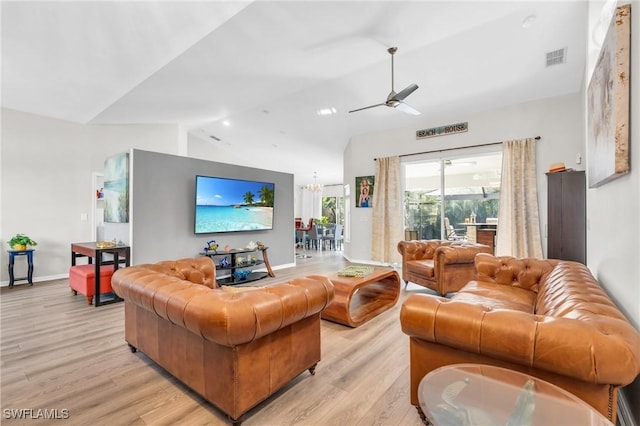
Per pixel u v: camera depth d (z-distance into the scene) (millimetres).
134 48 3062
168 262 2781
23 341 2666
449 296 4008
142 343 2258
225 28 2838
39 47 2961
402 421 1645
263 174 5949
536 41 3602
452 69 4258
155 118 5875
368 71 4398
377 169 6551
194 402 1814
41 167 5078
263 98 5273
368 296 3898
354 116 6062
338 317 3049
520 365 1294
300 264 6801
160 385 1991
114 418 1667
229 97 5004
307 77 4410
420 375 1588
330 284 2088
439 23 3221
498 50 3807
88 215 5559
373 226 6594
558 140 4660
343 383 2021
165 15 2561
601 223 2330
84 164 5543
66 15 2475
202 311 1498
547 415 1074
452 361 1481
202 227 4793
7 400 1827
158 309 1808
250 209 5496
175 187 4570
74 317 3270
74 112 4961
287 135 7590
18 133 4863
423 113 5629
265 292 1694
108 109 4832
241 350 1581
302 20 2850
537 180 4801
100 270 3748
